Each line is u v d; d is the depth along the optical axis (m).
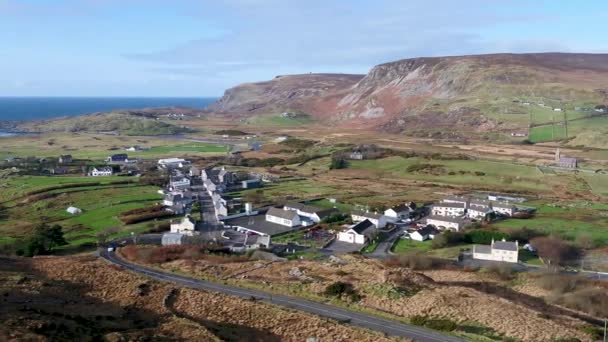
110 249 103.00
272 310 64.00
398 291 71.50
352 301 69.38
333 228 127.25
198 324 57.25
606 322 67.06
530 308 71.81
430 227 124.94
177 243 109.38
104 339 48.44
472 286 85.75
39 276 72.50
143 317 59.56
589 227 124.56
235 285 77.31
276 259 96.75
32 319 50.78
